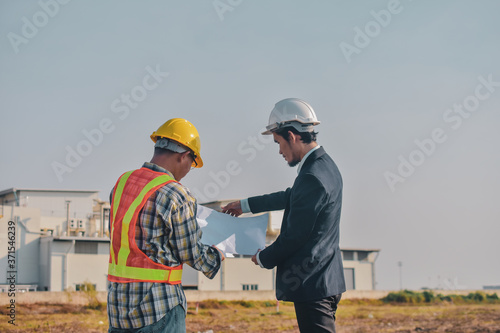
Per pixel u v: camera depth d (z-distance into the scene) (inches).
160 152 138.1
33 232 1535.4
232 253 147.4
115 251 130.0
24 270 1517.0
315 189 143.3
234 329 667.4
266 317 852.6
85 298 876.0
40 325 605.0
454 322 731.4
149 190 128.7
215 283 1531.7
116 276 129.0
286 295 146.3
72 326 604.4
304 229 142.6
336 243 150.9
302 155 151.5
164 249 127.9
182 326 129.6
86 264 1526.8
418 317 844.6
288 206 156.9
